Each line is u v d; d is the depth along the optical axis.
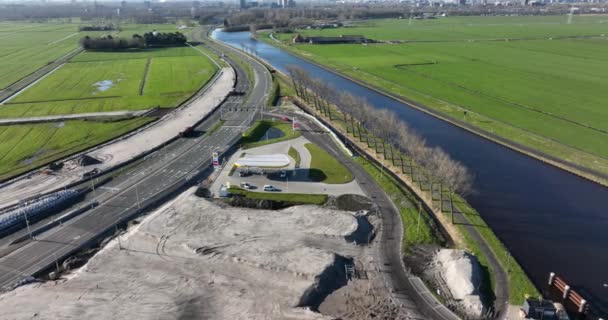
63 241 108.12
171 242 105.94
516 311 84.94
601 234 112.75
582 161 149.88
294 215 117.62
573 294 89.06
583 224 117.25
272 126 195.12
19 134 183.25
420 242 107.12
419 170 146.12
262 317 82.00
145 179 142.25
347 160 155.62
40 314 82.06
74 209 123.06
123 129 189.38
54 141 176.00
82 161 151.75
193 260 99.06
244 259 98.62
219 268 96.25
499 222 118.44
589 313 86.81
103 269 96.12
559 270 99.25
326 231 109.88
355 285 92.69
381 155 159.50
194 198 126.69
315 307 86.12
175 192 133.75
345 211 119.31
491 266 98.06
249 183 139.38
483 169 149.50
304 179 141.75
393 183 137.00
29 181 139.25
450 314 84.50
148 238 107.94
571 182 139.75
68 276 95.06
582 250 106.44
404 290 91.06
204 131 188.50
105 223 116.12
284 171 146.38
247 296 87.56
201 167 151.38
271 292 88.69
